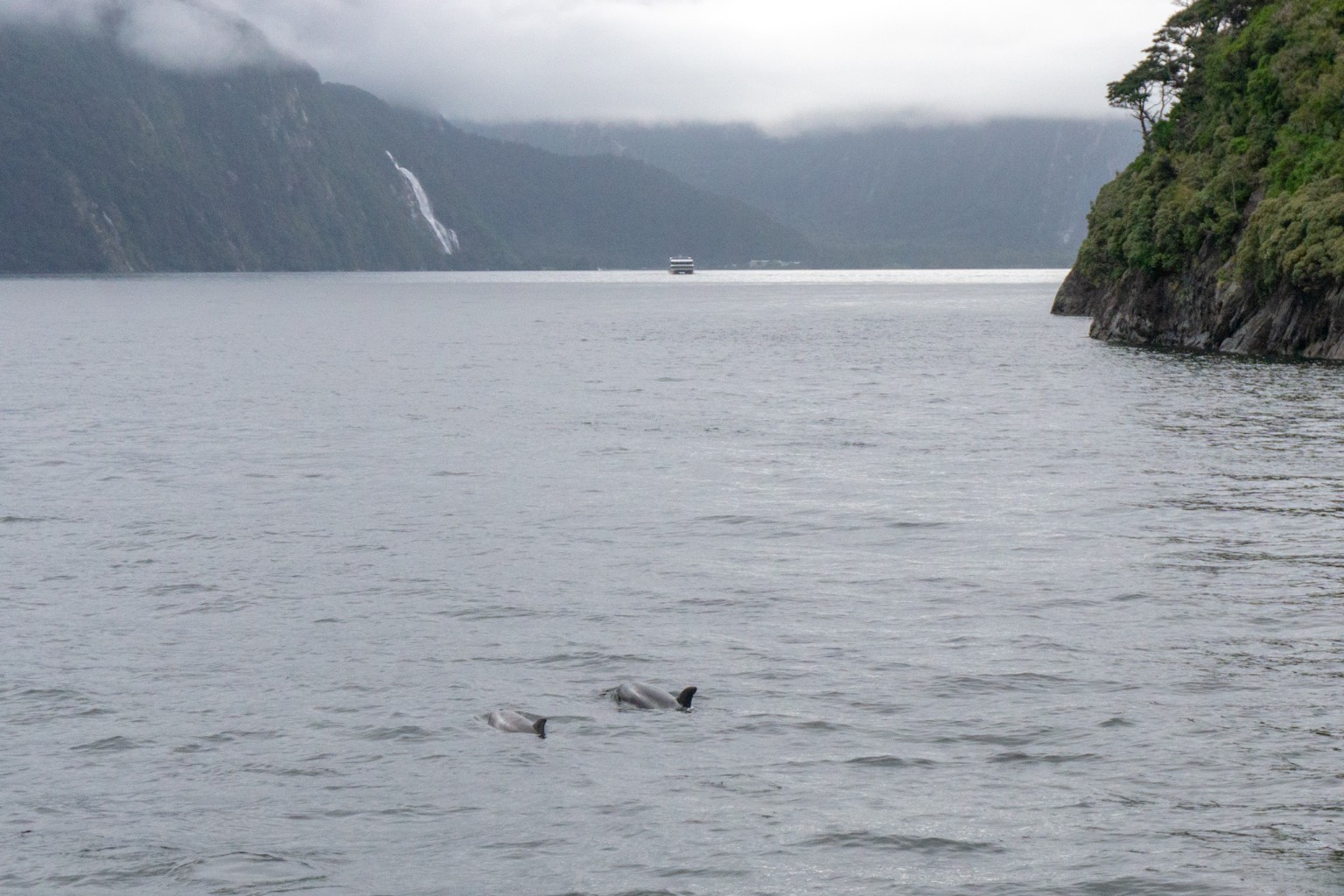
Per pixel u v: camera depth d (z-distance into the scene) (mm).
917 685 31094
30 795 25609
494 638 35312
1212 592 38906
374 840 23703
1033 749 27219
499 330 197250
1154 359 124562
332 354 143250
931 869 22422
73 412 86562
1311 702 29625
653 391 99375
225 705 30312
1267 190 138375
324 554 45188
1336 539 45531
